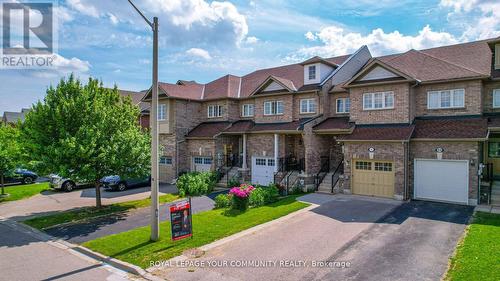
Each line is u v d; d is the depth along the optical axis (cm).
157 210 1162
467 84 1736
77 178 1645
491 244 987
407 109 1814
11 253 1119
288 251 1012
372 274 837
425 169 1739
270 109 2538
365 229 1216
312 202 1711
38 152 1593
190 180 2220
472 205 1584
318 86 2275
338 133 2117
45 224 1516
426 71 1917
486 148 1878
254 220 1375
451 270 830
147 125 3288
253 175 2539
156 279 856
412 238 1099
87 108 1683
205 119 2934
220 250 1037
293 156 2497
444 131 1684
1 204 2095
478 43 2086
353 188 1948
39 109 1641
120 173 1752
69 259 1049
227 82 2948
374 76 1959
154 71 1130
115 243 1158
